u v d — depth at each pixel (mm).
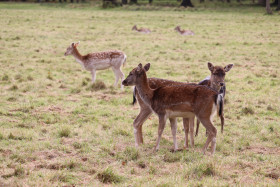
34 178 17422
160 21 109812
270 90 38594
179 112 21297
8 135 23375
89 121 28000
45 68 48500
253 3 176750
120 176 18250
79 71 47969
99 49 62844
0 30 81875
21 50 60688
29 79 41531
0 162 19406
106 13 131250
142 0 199000
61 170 18750
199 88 20906
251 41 73438
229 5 165000
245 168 19484
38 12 130125
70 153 21344
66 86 39219
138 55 59438
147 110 22906
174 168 19375
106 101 34250
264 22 104438
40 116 28438
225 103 33625
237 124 28000
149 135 25359
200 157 20672
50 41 70562
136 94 23344
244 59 57125
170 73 46438
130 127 26406
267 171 19125
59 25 94438
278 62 55094
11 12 126938
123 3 166000
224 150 22438
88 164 19688
